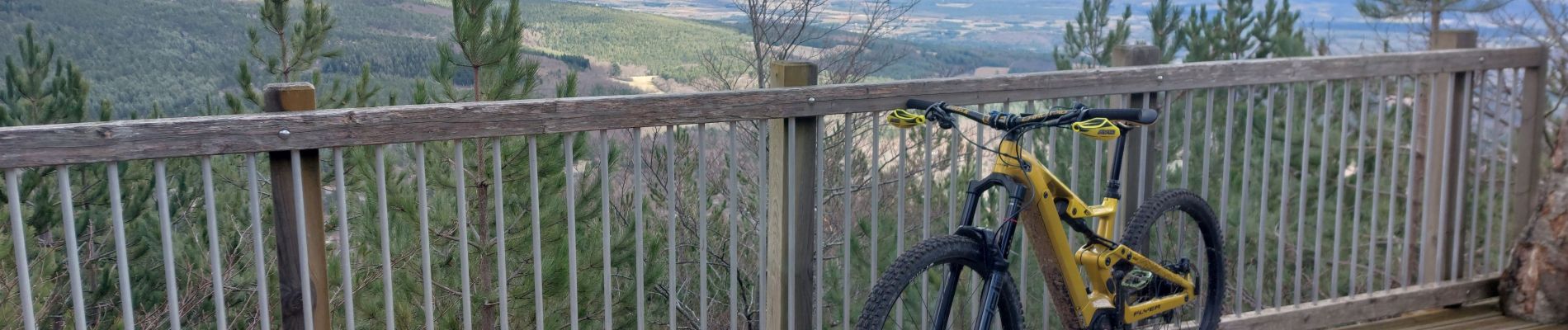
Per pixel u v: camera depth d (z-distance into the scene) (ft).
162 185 5.63
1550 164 10.23
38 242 24.07
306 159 6.10
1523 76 10.51
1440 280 10.65
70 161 5.32
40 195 23.95
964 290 10.32
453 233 17.15
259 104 23.20
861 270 19.58
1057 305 7.81
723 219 26.55
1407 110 22.21
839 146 24.39
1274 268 23.20
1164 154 8.95
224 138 5.68
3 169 5.18
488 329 15.78
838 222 25.52
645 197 25.30
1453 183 10.41
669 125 6.91
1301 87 24.07
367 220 16.70
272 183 6.06
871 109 7.67
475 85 15.71
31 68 25.61
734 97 7.10
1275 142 23.80
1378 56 9.53
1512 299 10.52
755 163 25.52
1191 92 8.91
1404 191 22.94
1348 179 24.20
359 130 6.03
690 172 25.34
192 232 25.90
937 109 7.05
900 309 8.40
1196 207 8.96
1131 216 9.01
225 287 24.38
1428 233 10.59
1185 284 8.84
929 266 6.79
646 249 18.11
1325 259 23.85
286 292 6.24
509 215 16.26
